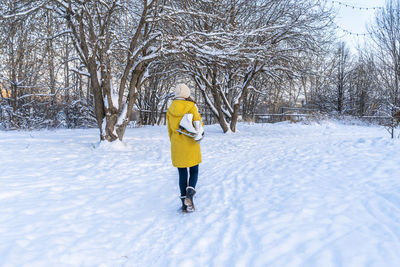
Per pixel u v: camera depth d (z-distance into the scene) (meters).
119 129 7.73
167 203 3.40
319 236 2.13
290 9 11.58
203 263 1.99
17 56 12.48
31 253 2.10
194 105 3.14
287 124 16.66
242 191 3.57
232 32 8.84
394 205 2.56
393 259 1.73
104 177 4.61
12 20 7.46
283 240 2.13
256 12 11.39
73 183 4.17
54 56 9.10
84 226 2.68
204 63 9.60
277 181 3.83
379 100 19.12
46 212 2.98
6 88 14.65
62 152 6.60
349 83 22.52
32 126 13.90
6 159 5.57
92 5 7.17
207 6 8.95
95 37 7.77
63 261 2.02
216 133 12.45
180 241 2.36
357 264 1.71
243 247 2.13
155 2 7.59
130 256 2.15
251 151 6.80
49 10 7.79
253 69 12.07
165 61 10.55
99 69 7.79
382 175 3.56
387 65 16.09
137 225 2.74
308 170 4.25
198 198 3.50
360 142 6.54
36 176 4.44
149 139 9.84
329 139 8.52
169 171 5.09
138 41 8.54
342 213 2.52
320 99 23.25
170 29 8.79
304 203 2.87
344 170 4.02
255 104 24.92
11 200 3.30
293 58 11.91
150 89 19.47
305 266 1.76
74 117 17.17
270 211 2.77
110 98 7.47
